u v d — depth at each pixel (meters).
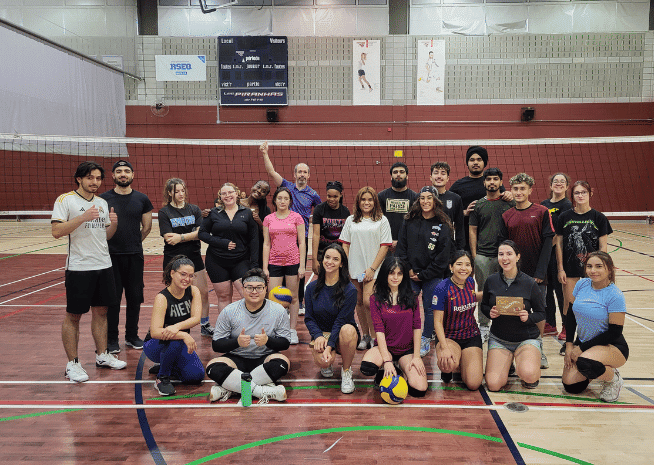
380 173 15.89
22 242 12.76
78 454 2.99
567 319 3.96
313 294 4.12
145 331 5.52
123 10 16.08
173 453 2.99
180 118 16.28
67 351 4.15
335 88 16.02
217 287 5.08
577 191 4.68
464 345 4.07
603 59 15.53
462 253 3.96
